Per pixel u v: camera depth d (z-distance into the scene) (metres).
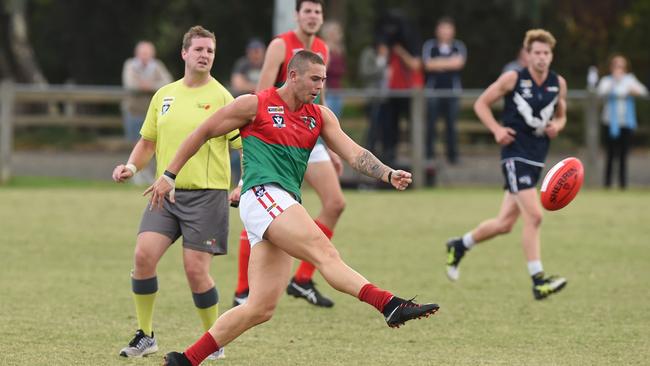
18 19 102.56
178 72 110.38
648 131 74.12
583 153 71.25
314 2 31.05
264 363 24.84
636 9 106.31
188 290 34.25
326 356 25.62
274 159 21.94
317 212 51.88
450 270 35.47
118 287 34.44
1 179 64.38
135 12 99.88
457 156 67.69
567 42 107.31
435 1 108.94
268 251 21.89
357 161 22.31
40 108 95.69
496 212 53.28
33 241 43.56
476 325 29.38
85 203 55.53
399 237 45.47
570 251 42.44
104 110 97.62
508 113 33.84
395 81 67.38
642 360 25.25
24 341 26.72
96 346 26.31
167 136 25.23
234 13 103.12
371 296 20.59
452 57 70.06
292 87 22.03
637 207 55.75
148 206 25.44
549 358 25.45
